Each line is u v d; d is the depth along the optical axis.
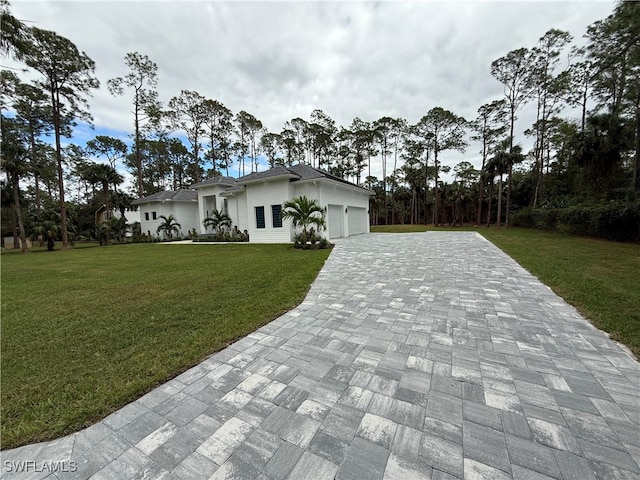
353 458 1.54
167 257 11.32
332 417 1.87
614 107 15.03
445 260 7.94
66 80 17.62
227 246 15.05
